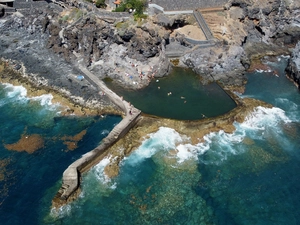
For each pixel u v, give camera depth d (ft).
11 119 262.67
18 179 211.41
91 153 218.79
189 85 301.43
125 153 227.61
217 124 252.42
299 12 382.63
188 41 331.77
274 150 235.81
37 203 195.83
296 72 305.73
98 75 305.12
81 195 199.62
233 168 221.25
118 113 266.57
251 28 377.09
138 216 189.88
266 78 317.63
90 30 327.88
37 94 287.28
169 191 204.64
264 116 265.34
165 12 342.64
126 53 322.55
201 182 211.00
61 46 338.34
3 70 319.27
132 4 335.88
